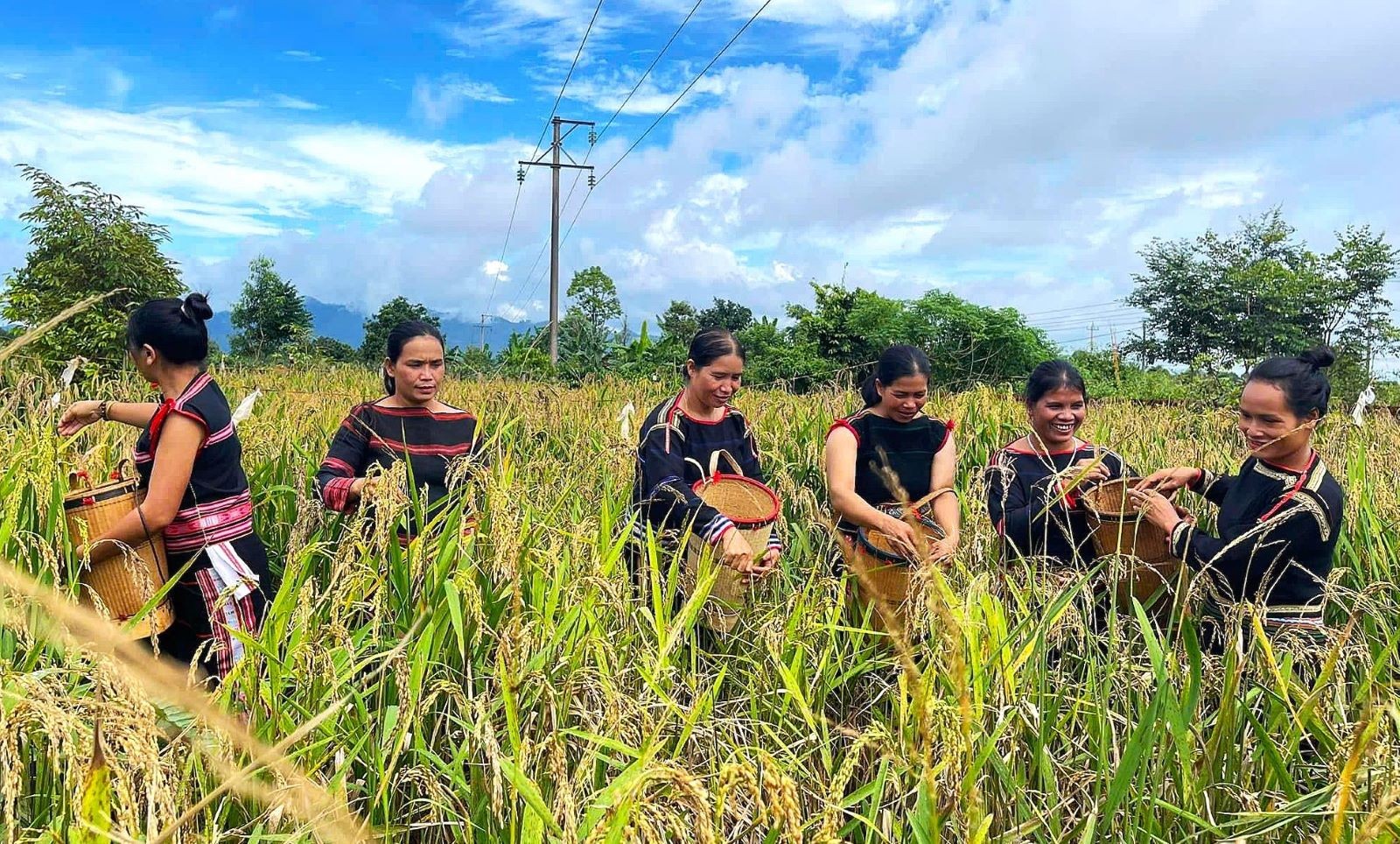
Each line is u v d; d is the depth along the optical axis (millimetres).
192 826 1798
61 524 2904
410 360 3748
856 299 23516
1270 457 3025
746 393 10141
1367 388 4250
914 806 2293
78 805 1400
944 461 3799
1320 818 2088
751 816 2055
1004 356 21828
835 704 3127
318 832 1851
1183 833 2182
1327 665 2086
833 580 3096
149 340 3002
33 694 1729
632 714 2211
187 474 2984
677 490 3385
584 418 7590
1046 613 2562
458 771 2234
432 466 3740
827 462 3699
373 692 2496
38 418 4234
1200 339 29500
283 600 2451
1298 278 28203
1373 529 3623
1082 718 2666
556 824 1683
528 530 2812
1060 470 3695
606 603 2670
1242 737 2338
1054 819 2230
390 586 2990
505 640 2051
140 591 2855
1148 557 3223
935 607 1436
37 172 12297
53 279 12219
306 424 6070
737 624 3262
